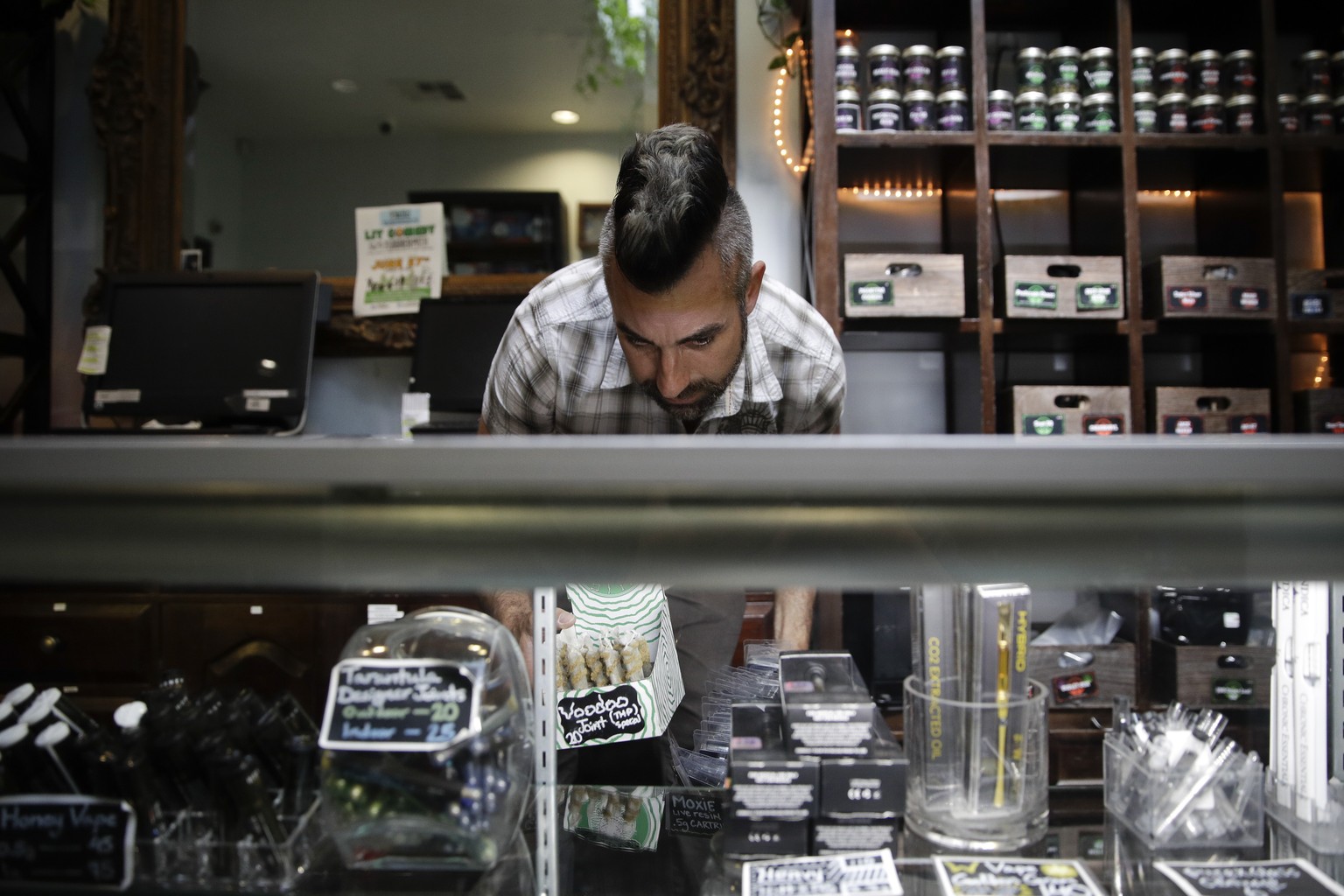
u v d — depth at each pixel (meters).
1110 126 2.18
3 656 1.86
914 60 2.20
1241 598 1.79
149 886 0.71
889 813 0.77
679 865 0.79
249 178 2.53
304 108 2.54
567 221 2.52
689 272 0.99
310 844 0.75
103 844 0.69
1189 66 2.25
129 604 1.84
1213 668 1.82
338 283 2.50
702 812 0.91
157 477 0.41
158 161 2.48
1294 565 0.41
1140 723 0.89
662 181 0.99
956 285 2.13
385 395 2.53
